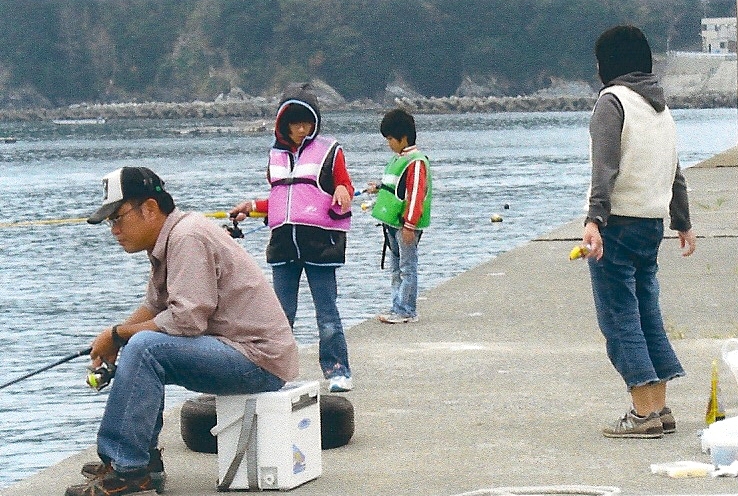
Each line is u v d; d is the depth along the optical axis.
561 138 126.06
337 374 11.12
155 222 8.12
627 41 8.98
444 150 100.31
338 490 8.12
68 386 14.38
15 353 17.16
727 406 10.00
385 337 13.81
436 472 8.50
